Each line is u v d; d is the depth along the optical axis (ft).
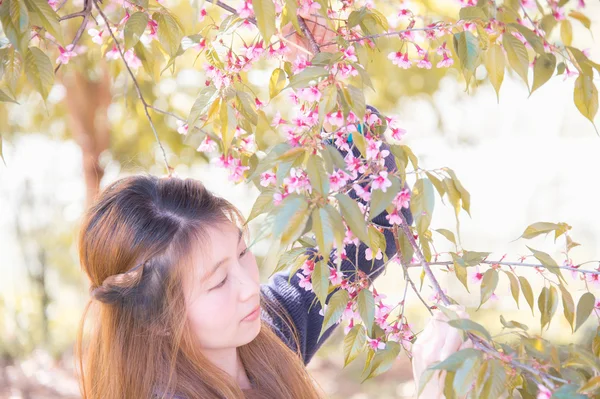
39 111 17.15
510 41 4.18
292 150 3.61
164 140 15.60
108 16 7.05
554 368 3.76
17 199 18.65
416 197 4.04
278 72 5.28
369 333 4.48
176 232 4.65
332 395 19.99
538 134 22.50
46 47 5.03
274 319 5.80
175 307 4.66
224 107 4.94
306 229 3.40
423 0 9.35
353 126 4.05
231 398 4.76
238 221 5.01
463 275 4.61
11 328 19.77
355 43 4.97
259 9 3.82
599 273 4.47
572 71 4.39
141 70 10.39
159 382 4.75
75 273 19.95
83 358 5.49
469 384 3.36
